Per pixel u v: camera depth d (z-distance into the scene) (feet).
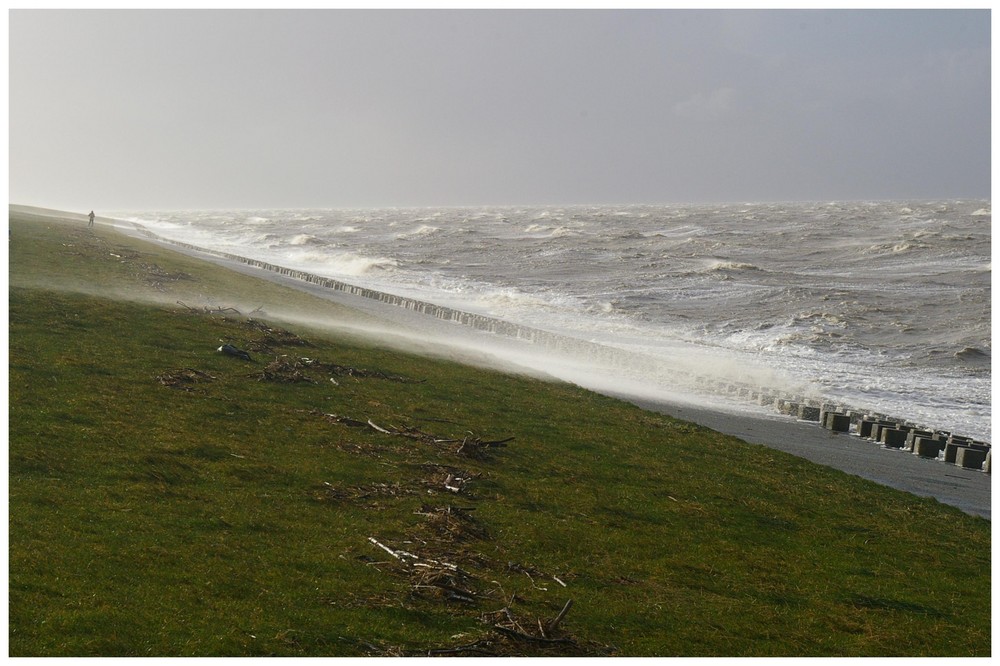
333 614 41.93
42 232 205.77
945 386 144.36
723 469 82.64
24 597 38.40
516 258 384.27
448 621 42.98
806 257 393.09
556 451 80.79
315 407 82.74
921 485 89.51
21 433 61.36
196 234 494.18
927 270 327.06
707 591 53.01
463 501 62.39
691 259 380.17
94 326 103.19
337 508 57.36
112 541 46.32
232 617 40.04
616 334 182.80
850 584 57.21
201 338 105.60
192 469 60.34
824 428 114.32
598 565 54.44
